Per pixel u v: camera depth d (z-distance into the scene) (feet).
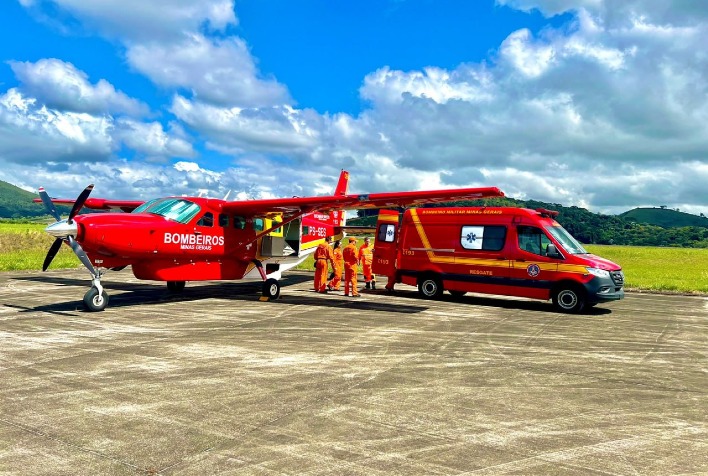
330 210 45.60
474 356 22.91
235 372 19.16
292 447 12.32
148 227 35.94
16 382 17.35
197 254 39.93
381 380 18.51
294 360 21.31
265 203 40.88
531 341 26.91
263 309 36.58
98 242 33.19
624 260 136.26
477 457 11.92
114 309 35.01
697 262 127.65
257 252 45.60
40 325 28.22
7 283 49.83
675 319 36.58
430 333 28.48
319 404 15.62
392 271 47.60
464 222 43.80
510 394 17.15
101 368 19.36
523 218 41.01
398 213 47.65
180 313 33.81
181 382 17.69
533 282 40.19
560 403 16.26
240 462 11.43
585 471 11.28
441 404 15.87
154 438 12.73
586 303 38.60
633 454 12.27
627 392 17.69
